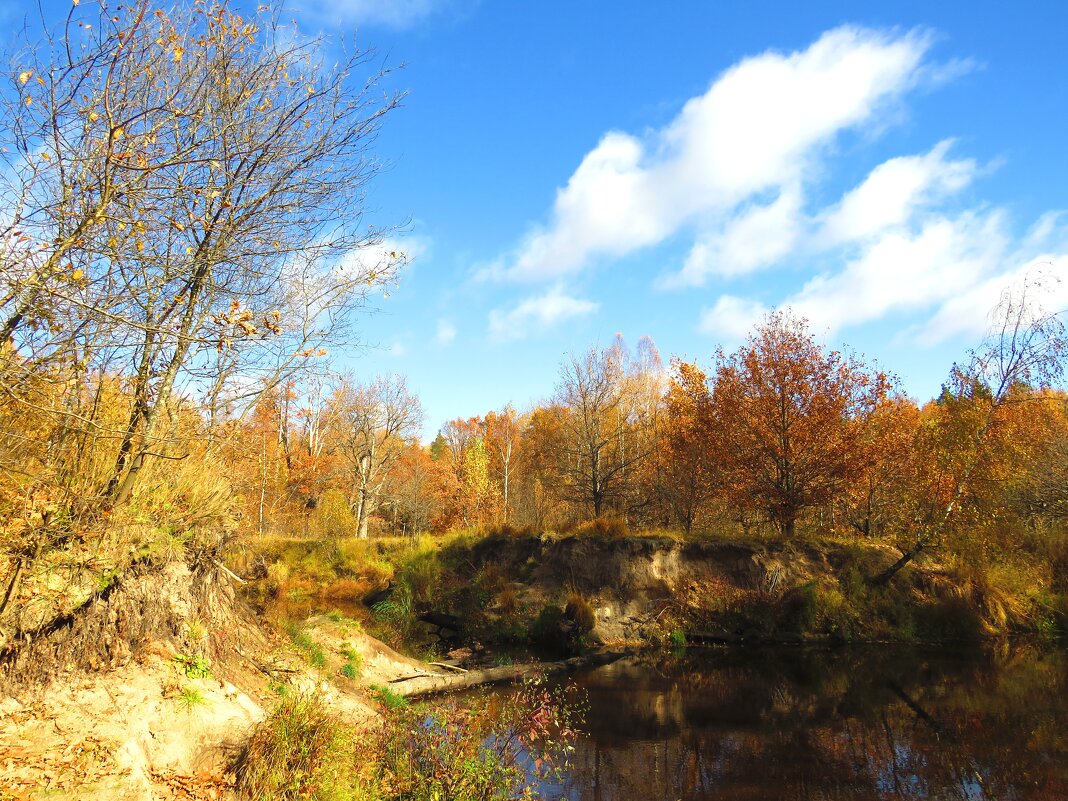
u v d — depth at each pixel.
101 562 7.50
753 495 24.53
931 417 26.41
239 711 7.71
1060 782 9.23
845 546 23.38
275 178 8.77
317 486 39.19
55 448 7.85
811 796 8.77
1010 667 16.78
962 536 22.19
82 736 6.13
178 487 9.23
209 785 6.39
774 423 24.28
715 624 20.86
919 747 10.66
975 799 8.72
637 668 16.97
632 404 39.56
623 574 21.84
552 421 39.38
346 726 7.77
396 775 7.09
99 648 7.11
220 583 9.95
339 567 26.80
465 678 13.89
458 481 46.47
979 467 22.11
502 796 6.98
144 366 8.16
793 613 20.86
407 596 22.33
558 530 25.11
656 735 11.24
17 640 6.52
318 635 12.25
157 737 6.64
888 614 21.08
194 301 8.21
